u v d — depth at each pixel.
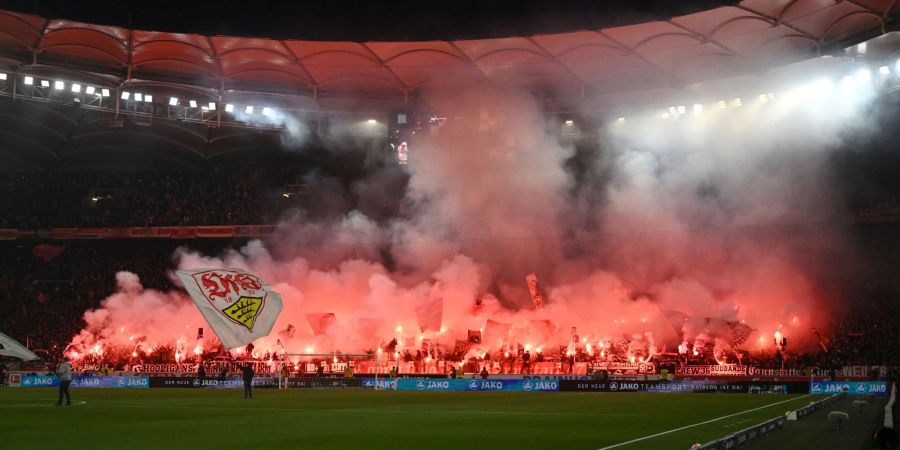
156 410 26.70
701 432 18.73
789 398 36.62
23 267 71.19
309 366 57.56
